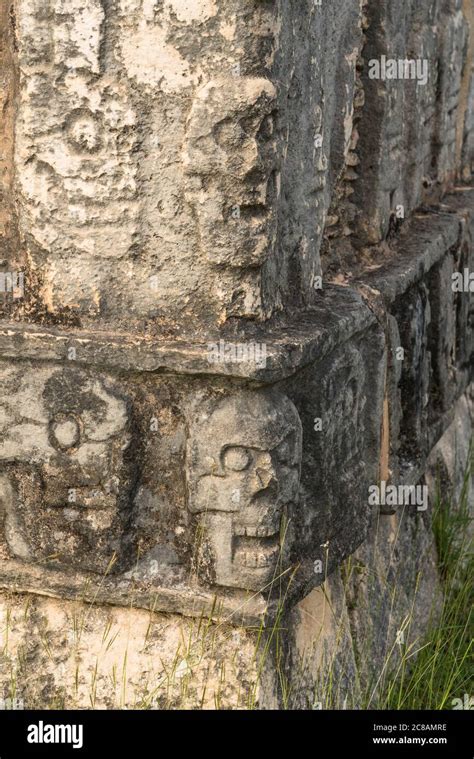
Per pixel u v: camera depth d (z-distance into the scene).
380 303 3.65
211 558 3.00
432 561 4.57
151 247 2.92
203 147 2.81
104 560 3.09
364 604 3.75
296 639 3.26
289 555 3.07
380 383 3.62
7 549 3.21
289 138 3.03
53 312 3.04
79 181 2.92
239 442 2.89
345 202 3.93
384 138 3.93
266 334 2.97
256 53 2.77
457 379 5.04
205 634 3.05
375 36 3.83
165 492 3.07
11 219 3.10
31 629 3.25
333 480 3.31
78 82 2.87
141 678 3.15
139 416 3.02
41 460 3.08
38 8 2.86
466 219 5.02
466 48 5.46
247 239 2.85
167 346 2.90
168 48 2.80
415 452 4.27
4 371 3.04
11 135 3.05
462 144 5.71
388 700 3.54
